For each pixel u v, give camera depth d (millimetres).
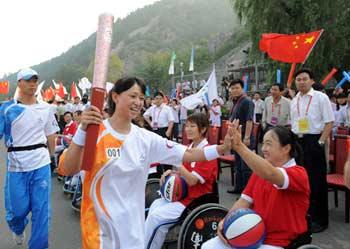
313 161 4902
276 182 2746
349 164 2262
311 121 4891
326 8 14195
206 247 3016
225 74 37250
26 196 4242
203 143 4008
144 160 2484
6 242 4887
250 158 2662
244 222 2818
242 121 6324
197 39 123625
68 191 6945
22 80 4277
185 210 3818
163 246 4297
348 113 8719
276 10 14531
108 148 2352
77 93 21922
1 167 10656
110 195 2361
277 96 7043
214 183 3959
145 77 53906
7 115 4211
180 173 3988
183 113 14633
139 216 2463
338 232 4910
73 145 2234
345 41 14938
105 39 2152
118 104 2420
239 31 54406
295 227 2875
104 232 2344
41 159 4281
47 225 4254
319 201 4938
